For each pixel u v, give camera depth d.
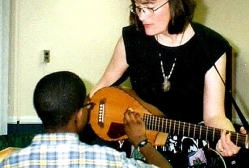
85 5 3.39
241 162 2.28
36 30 3.32
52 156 1.29
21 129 3.34
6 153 2.04
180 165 2.08
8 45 3.17
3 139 2.70
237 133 1.79
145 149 1.73
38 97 1.33
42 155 1.29
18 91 3.32
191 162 2.07
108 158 1.30
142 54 2.10
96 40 3.45
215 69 1.99
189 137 2.03
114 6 3.44
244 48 3.35
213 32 2.05
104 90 2.26
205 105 2.01
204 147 2.06
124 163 1.32
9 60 3.27
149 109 2.10
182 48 2.01
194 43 2.00
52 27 3.35
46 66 3.37
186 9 1.95
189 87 2.04
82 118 1.39
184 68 2.02
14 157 1.31
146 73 2.11
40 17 3.32
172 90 2.07
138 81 2.17
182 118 2.10
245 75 3.36
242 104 3.38
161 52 2.04
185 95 2.05
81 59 3.43
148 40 2.06
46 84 1.35
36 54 3.34
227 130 1.84
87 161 1.29
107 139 2.27
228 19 3.40
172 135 2.07
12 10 3.25
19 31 3.29
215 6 3.45
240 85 3.38
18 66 3.31
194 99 2.06
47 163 1.28
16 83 3.31
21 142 2.74
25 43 3.31
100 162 1.29
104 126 2.25
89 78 3.45
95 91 2.32
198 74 2.01
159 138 2.07
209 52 1.99
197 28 2.01
